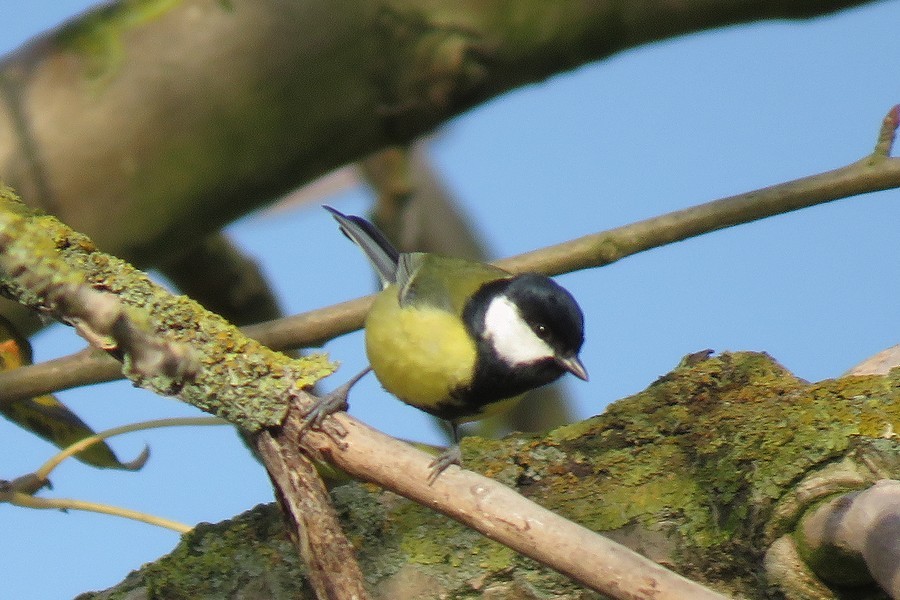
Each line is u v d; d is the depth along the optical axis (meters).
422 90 7.63
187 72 7.39
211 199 7.61
